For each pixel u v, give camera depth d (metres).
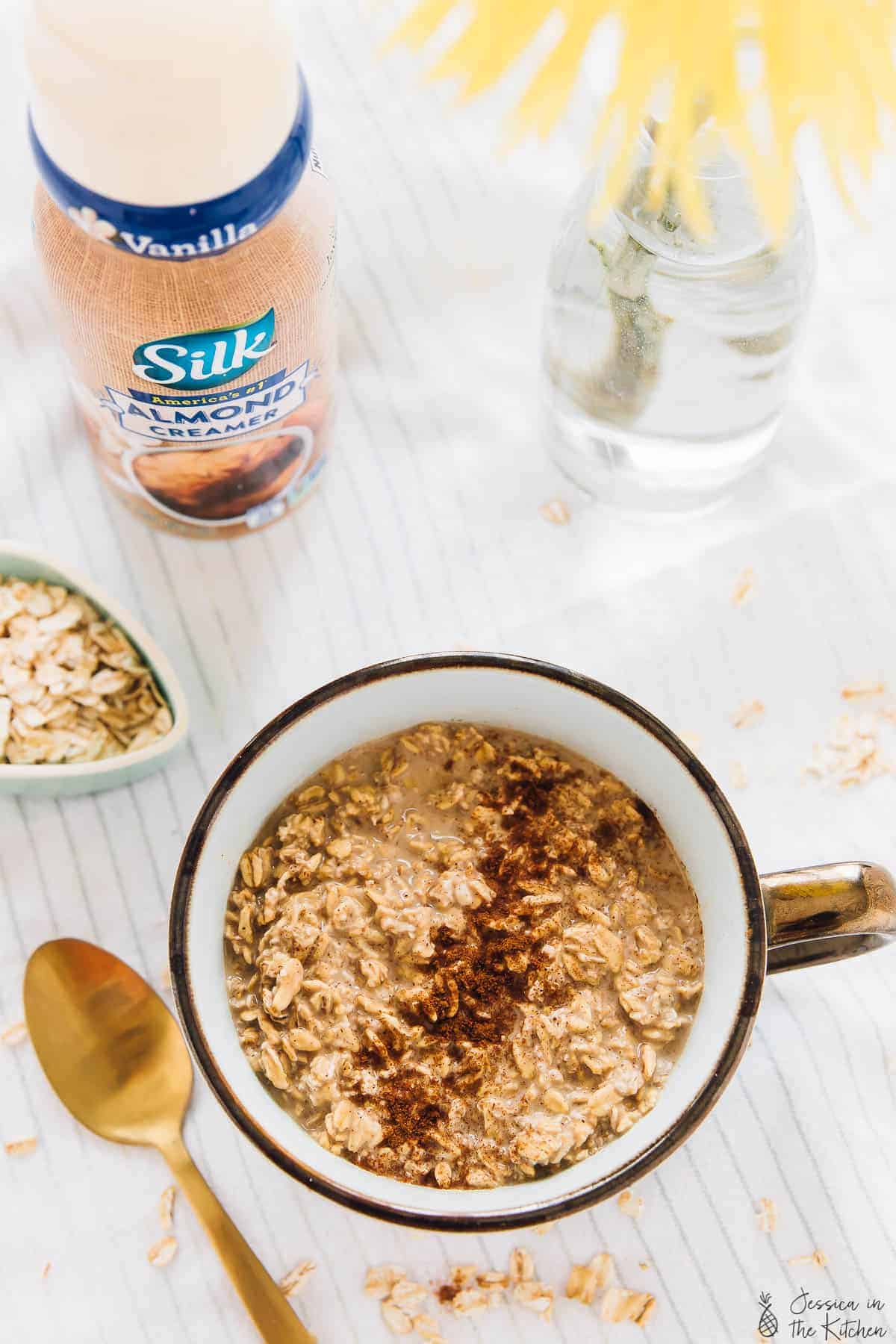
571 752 0.42
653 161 0.36
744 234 0.38
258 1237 0.43
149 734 0.45
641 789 0.41
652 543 0.48
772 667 0.47
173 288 0.38
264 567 0.47
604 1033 0.40
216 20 0.34
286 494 0.46
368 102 0.49
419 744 0.42
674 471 0.46
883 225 0.49
